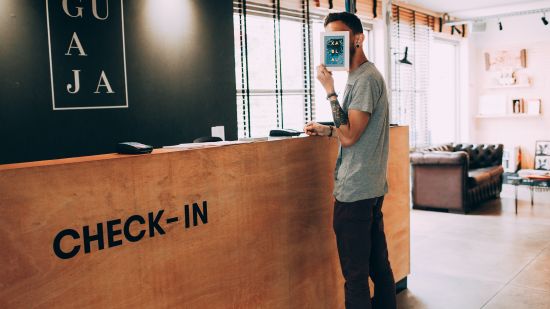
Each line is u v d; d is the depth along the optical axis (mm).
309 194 2641
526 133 9406
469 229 5656
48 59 3102
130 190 1793
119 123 3498
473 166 7938
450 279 4004
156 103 3729
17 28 2955
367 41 7043
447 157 6508
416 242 5141
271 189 2395
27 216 1528
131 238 1803
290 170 2506
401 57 7750
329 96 2332
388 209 3480
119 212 1763
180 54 3885
